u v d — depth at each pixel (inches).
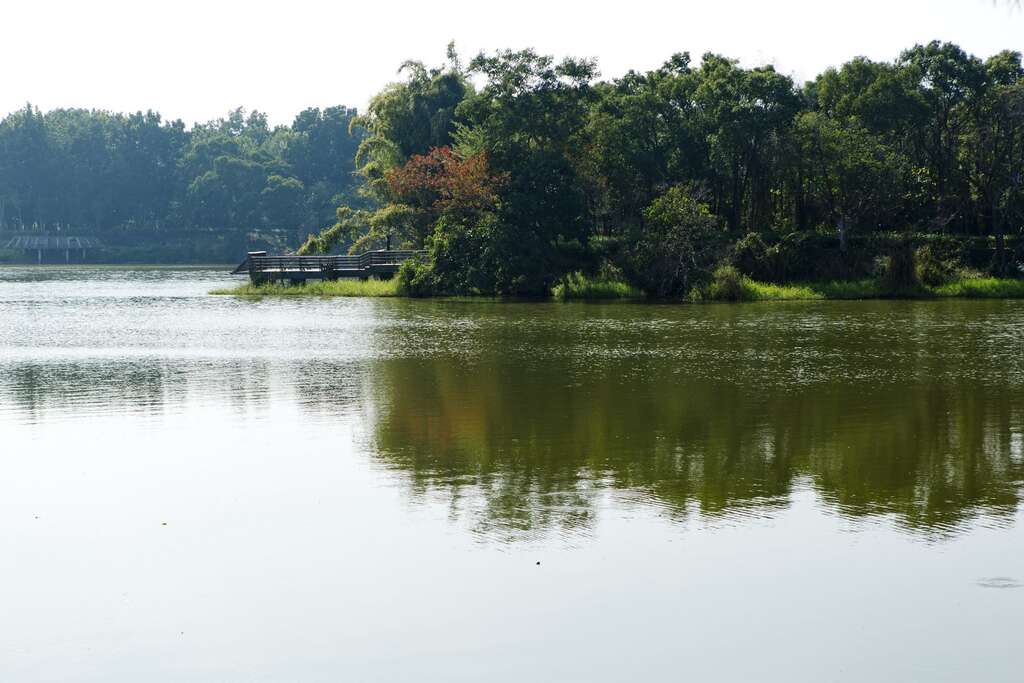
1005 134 2883.9
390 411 850.1
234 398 917.2
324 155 7032.5
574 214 2620.6
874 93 2886.3
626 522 527.8
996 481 607.2
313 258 2824.8
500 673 368.2
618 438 735.7
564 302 2317.9
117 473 638.5
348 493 586.6
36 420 815.7
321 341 1434.5
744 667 371.2
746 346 1348.4
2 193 6756.9
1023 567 458.3
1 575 463.2
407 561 473.1
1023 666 369.4
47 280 3700.8
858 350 1296.8
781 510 548.4
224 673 369.7
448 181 2645.2
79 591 442.9
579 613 414.9
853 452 687.7
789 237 2650.1
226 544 499.5
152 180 6796.3
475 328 1643.7
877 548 485.4
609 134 2802.7
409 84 3189.0
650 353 1272.1
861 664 372.2
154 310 2073.1
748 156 2854.3
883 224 2854.3
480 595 433.1
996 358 1200.2
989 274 2603.3
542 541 498.3
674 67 3043.8
